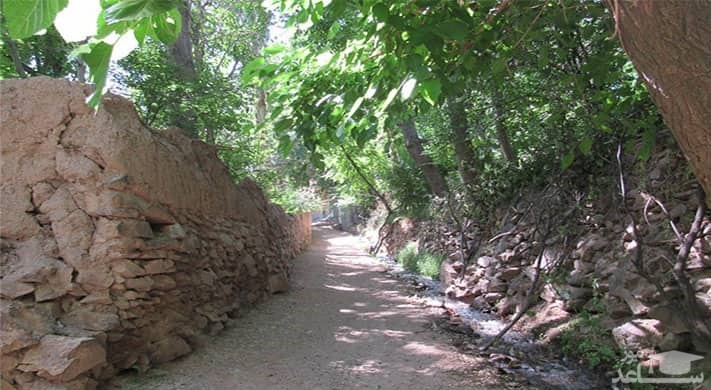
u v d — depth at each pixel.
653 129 3.57
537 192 7.74
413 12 2.34
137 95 6.88
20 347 2.98
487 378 4.14
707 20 1.05
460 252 9.37
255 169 11.33
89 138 3.81
